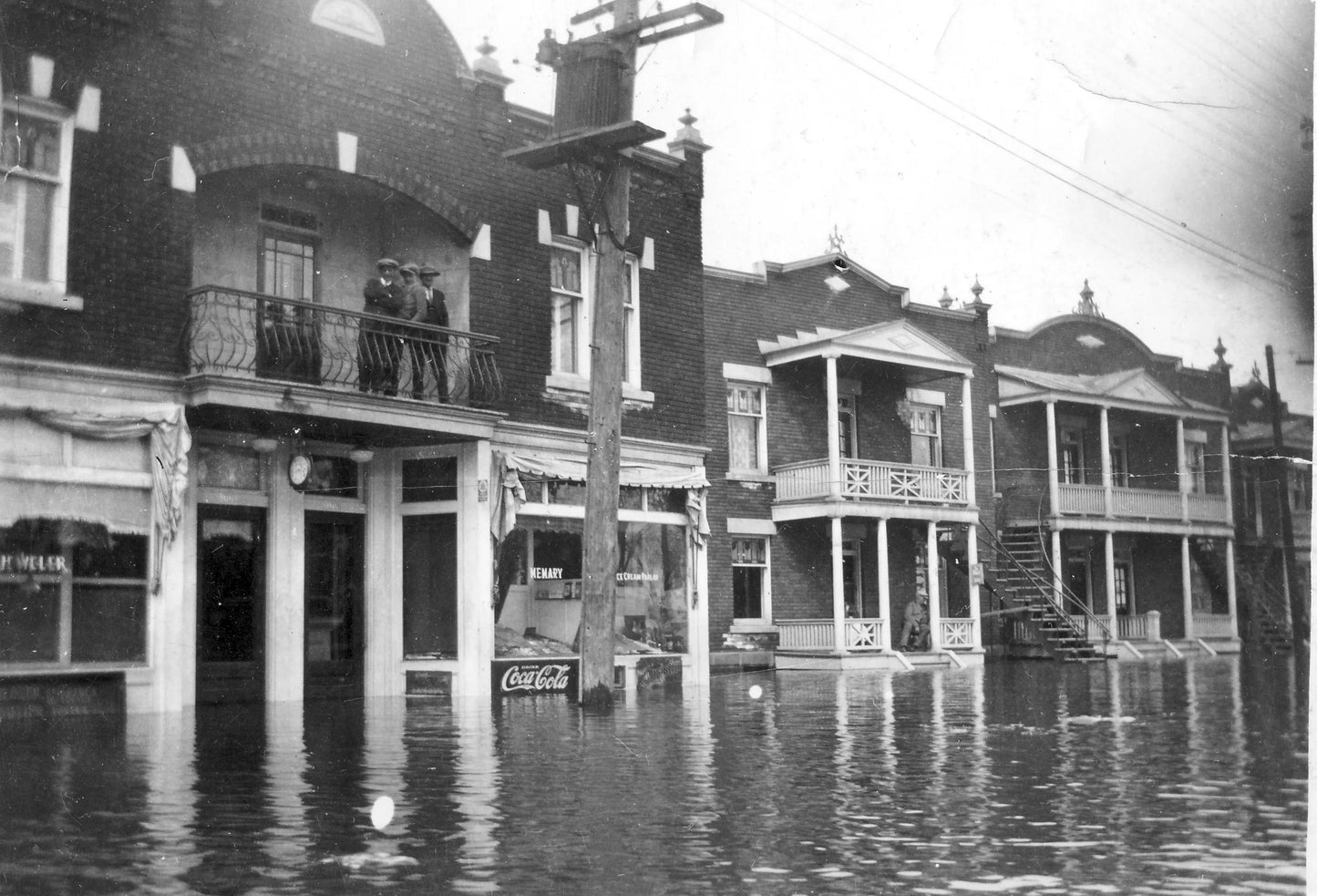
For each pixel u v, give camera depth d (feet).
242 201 49.44
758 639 80.53
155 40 43.93
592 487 45.85
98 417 41.06
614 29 45.60
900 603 89.04
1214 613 106.32
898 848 16.69
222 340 43.86
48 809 20.06
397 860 15.87
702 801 20.76
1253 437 101.14
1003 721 36.60
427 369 51.37
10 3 40.78
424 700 49.03
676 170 63.67
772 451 83.87
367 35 50.65
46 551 39.86
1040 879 14.82
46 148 41.45
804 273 87.15
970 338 97.09
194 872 15.20
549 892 14.11
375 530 52.65
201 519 46.75
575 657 54.65
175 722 38.04
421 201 52.11
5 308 40.01
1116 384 98.78
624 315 60.64
